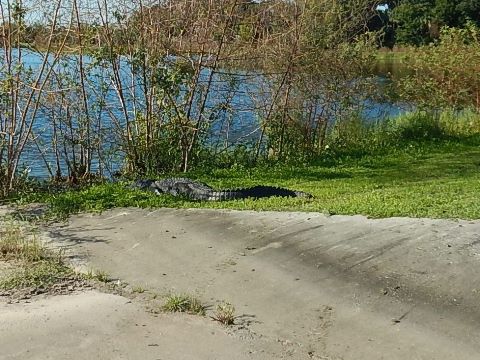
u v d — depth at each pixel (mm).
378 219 7539
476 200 8297
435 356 4590
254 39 12766
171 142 12195
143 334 4844
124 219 8320
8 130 10086
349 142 14953
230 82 12398
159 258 6719
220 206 8836
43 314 5109
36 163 12172
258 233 7391
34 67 11641
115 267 6449
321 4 13406
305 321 5188
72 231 7781
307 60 13242
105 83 11500
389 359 4562
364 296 5602
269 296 5668
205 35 11867
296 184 10750
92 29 11172
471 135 16812
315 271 6180
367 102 17062
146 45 11586
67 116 11281
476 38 18438
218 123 14469
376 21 20016
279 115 13406
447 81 17844
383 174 11719
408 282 5797
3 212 8703
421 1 28359
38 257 6516
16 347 4523
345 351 4695
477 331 4938
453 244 6543
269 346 4750
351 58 14062
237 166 12570
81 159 11570
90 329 4875
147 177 11289
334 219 7684
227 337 4859
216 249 6938
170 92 11602
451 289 5613
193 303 5461
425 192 9141
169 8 11891
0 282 5738
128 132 11844
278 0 12969
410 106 17469
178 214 8484
